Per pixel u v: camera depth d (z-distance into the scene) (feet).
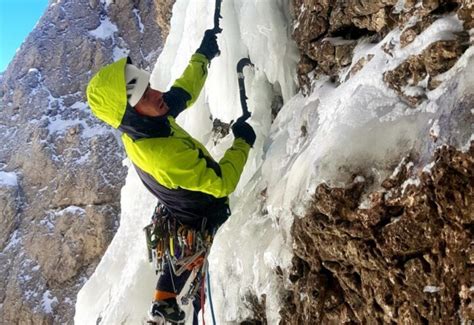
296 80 11.86
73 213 47.03
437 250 7.66
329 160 8.66
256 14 11.58
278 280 10.07
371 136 8.52
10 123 56.65
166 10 30.50
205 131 14.15
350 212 8.43
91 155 49.44
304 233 9.25
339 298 9.08
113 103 8.68
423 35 8.39
